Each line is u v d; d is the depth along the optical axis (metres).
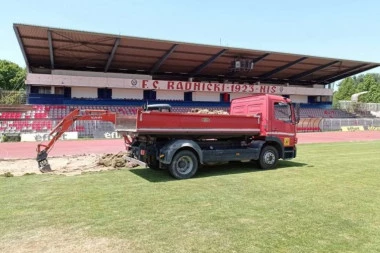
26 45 30.98
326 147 20.36
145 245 4.79
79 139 25.84
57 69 38.16
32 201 7.16
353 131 39.59
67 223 5.71
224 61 39.91
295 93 46.50
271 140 11.73
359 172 11.02
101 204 6.94
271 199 7.41
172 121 9.96
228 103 43.69
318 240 5.01
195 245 4.79
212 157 10.61
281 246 4.77
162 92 40.62
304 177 10.10
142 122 9.53
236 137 11.69
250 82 49.06
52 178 9.93
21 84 69.00
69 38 29.44
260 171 11.23
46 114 31.41
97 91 37.44
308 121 38.31
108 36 29.19
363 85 99.00
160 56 36.03
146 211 6.45
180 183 9.20
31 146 20.70
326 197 7.60
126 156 12.00
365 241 4.98
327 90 48.88
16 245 4.79
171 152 9.77
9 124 27.09
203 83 40.41
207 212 6.40
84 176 10.26
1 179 9.77
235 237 5.11
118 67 39.66
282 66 43.28
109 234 5.20
